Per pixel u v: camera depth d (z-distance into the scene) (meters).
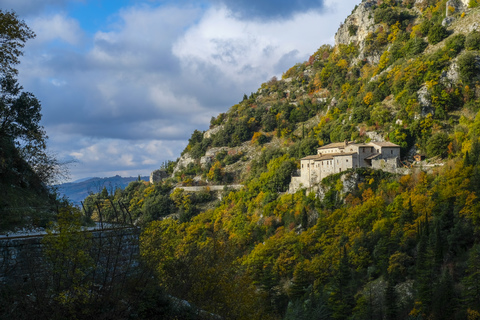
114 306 28.95
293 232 116.62
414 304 74.56
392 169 122.00
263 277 91.19
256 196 157.25
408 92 151.62
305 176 140.38
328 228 109.31
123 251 33.66
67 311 27.03
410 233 91.62
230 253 52.59
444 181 102.62
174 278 43.00
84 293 27.80
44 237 28.25
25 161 48.91
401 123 141.38
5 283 26.80
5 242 27.22
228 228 140.62
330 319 77.62
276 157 179.75
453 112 139.50
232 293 47.19
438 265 80.88
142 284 33.62
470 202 89.44
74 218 28.81
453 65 147.88
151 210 173.75
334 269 91.31
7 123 50.47
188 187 188.88
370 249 94.69
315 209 123.88
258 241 126.06
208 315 38.53
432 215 94.75
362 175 122.50
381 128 148.88
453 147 122.31
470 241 84.81
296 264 100.25
